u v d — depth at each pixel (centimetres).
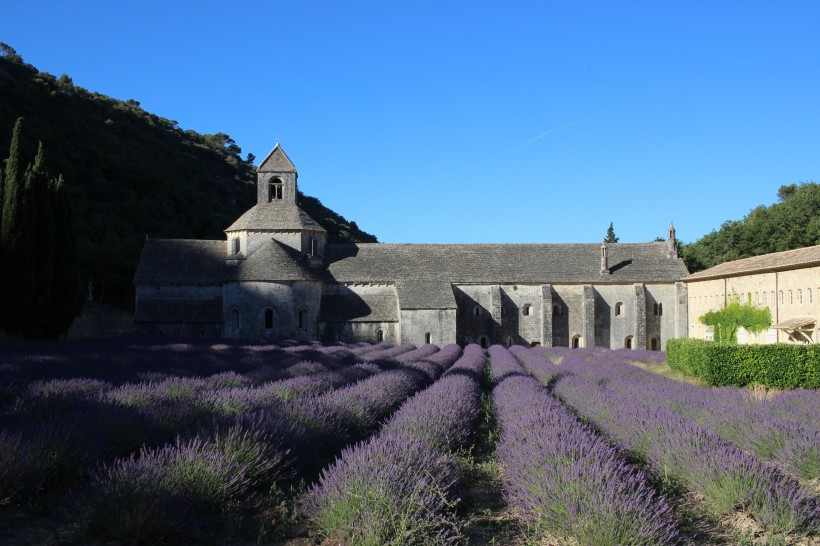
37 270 4075
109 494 725
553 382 2333
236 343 4262
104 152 9631
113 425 1054
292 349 3672
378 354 3775
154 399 1414
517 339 5884
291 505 868
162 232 8675
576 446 952
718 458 911
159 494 735
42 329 4188
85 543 697
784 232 6906
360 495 729
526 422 1196
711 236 8012
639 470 972
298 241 5606
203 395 1475
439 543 692
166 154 11569
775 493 813
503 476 1054
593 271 6041
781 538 753
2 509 812
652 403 1634
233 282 5219
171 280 5494
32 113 9150
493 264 6059
